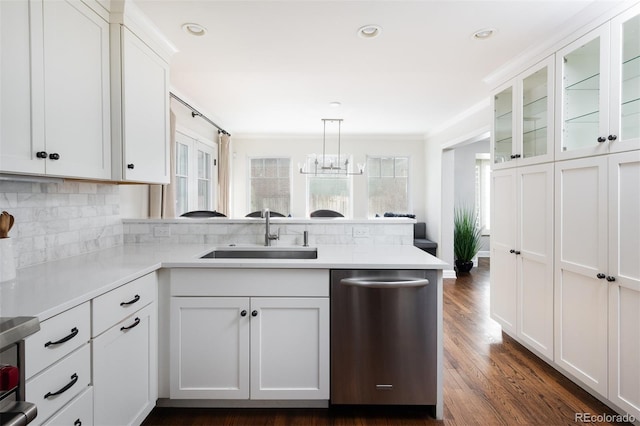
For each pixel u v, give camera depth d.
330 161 4.70
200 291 1.68
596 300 1.79
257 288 1.68
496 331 2.90
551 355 2.13
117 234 2.26
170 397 1.71
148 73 2.00
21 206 1.52
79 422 1.13
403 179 6.11
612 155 1.69
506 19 1.95
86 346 1.17
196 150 4.27
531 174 2.31
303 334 1.70
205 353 1.70
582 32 1.89
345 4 1.81
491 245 2.84
